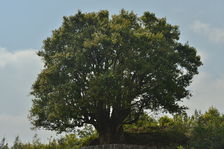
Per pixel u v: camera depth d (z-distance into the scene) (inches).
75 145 1622.8
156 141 1416.1
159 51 1386.6
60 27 1488.7
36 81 1480.1
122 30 1376.7
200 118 1557.6
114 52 1365.7
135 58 1336.1
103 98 1280.8
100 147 1294.3
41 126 1460.4
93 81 1270.9
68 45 1433.3
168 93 1364.4
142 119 1567.4
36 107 1432.1
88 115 1419.8
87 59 1353.3
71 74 1344.7
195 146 1154.0
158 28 1535.4
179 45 1547.7
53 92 1347.2
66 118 1322.6
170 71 1369.3
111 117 1432.1
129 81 1323.8
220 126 1206.9
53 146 1657.2
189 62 1524.4
